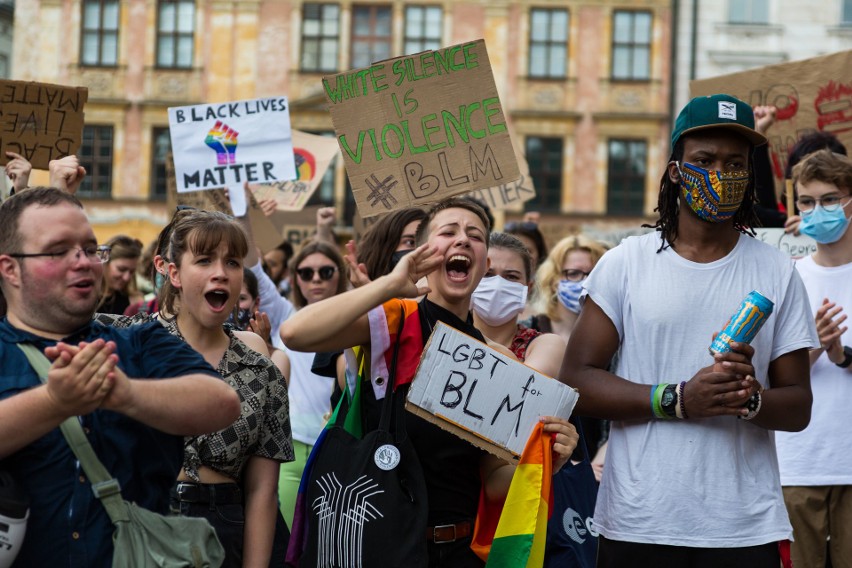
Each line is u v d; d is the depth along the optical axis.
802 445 5.32
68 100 6.47
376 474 3.79
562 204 34.12
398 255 5.68
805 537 5.36
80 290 3.13
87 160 34.25
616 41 33.97
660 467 4.02
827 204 5.39
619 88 33.97
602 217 34.00
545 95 34.09
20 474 3.03
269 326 5.43
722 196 4.03
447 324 4.03
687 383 3.94
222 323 4.48
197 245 4.39
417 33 34.06
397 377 3.95
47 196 3.16
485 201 8.86
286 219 12.96
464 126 4.96
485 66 4.98
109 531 3.06
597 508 4.22
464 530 3.95
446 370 3.91
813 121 7.27
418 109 4.96
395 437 3.88
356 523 3.75
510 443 3.91
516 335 5.02
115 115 34.16
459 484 3.98
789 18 33.19
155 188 34.28
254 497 4.29
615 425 4.17
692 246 4.16
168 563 3.07
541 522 3.88
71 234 3.13
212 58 34.12
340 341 3.89
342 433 3.92
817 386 5.33
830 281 5.50
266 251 8.99
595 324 4.20
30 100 6.42
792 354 4.14
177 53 34.22
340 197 33.88
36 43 34.12
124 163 34.19
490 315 4.99
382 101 4.95
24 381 3.06
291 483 5.93
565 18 34.06
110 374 2.87
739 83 7.56
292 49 34.06
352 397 4.06
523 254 5.14
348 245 4.21
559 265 6.84
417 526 3.74
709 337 4.07
